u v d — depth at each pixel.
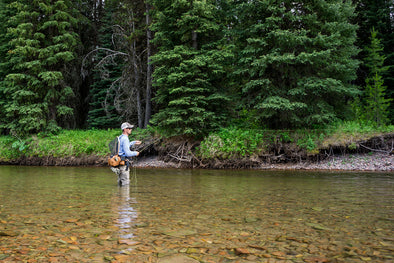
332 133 14.56
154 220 3.66
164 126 15.73
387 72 21.67
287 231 3.17
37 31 20.38
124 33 21.45
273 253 2.51
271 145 14.66
